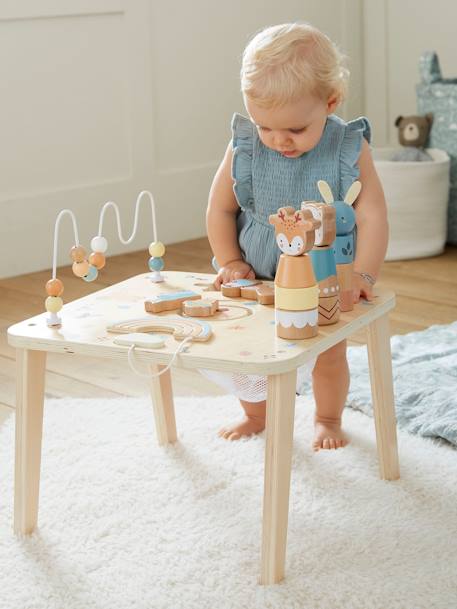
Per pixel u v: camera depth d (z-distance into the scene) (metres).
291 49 1.26
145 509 1.33
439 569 1.16
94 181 2.88
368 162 1.46
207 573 1.17
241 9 3.15
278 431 1.11
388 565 1.18
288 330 1.15
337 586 1.13
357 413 1.66
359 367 1.85
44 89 2.72
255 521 1.29
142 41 2.91
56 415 1.67
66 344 1.17
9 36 2.62
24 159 2.72
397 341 2.02
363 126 1.46
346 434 1.57
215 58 3.11
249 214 1.53
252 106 1.29
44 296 2.50
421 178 2.72
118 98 2.90
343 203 1.27
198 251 2.98
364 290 1.31
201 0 3.04
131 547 1.24
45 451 1.52
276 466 1.12
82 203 2.85
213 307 1.26
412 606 1.08
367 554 1.20
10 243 2.71
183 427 1.61
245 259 1.54
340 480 1.41
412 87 3.40
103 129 2.88
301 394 1.75
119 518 1.31
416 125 2.90
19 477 1.26
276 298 1.15
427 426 1.57
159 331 1.20
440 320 2.22
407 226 2.75
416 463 1.46
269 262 1.50
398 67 3.43
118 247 2.96
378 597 1.10
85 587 1.15
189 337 1.15
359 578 1.14
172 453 1.51
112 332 1.20
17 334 1.21
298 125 1.29
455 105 2.81
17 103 2.68
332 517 1.30
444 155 2.84
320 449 1.52
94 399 1.75
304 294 1.13
